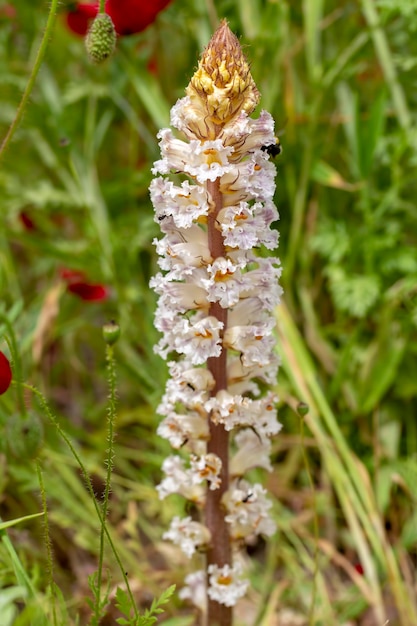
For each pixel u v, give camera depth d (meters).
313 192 1.51
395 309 1.41
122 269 1.50
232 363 1.07
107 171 1.75
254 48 1.44
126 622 1.05
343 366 1.37
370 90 1.54
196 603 1.15
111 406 1.06
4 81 1.53
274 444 1.41
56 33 1.56
